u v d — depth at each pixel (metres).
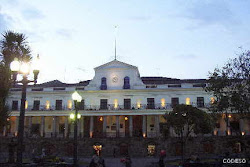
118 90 55.59
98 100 56.28
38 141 51.78
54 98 57.72
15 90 58.59
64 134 56.00
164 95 54.94
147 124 55.19
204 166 25.16
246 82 26.70
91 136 52.84
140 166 34.09
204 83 54.22
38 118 58.69
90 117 55.69
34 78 14.09
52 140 51.59
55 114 55.09
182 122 35.91
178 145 48.34
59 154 50.62
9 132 56.19
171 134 51.81
